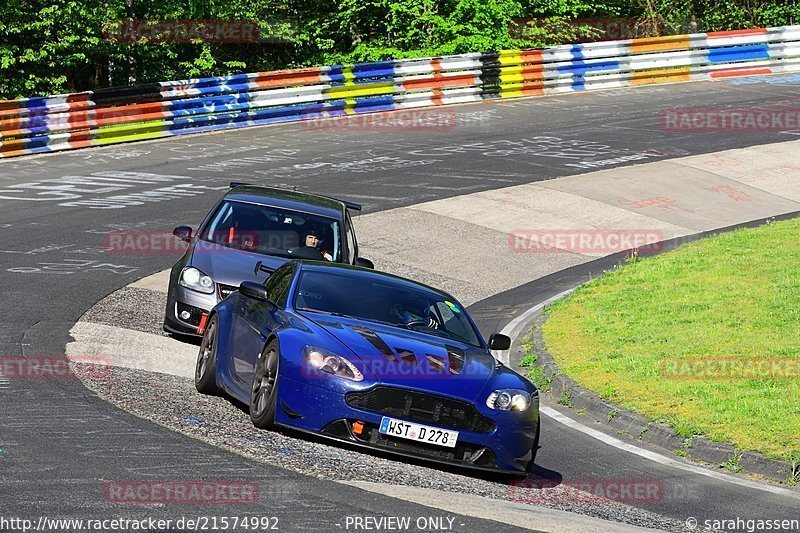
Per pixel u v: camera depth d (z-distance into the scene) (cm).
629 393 2183
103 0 6725
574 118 6175
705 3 9456
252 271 2231
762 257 3391
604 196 4519
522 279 3478
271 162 4866
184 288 2223
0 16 6269
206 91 5553
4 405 1509
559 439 1933
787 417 1948
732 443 1844
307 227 2383
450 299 1814
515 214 4197
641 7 9475
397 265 3481
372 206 4141
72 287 2711
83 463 1230
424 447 1484
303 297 1689
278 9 7988
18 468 1183
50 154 4903
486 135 5659
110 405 1573
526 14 8862
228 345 1752
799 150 5472
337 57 7988
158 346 2206
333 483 1258
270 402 1513
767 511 1522
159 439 1384
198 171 4616
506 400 1524
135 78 7062
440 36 7900
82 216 3684
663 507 1491
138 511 1064
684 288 3075
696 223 4262
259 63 7962
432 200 4294
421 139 5512
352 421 1466
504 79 6769
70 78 7006
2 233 3319
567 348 2586
